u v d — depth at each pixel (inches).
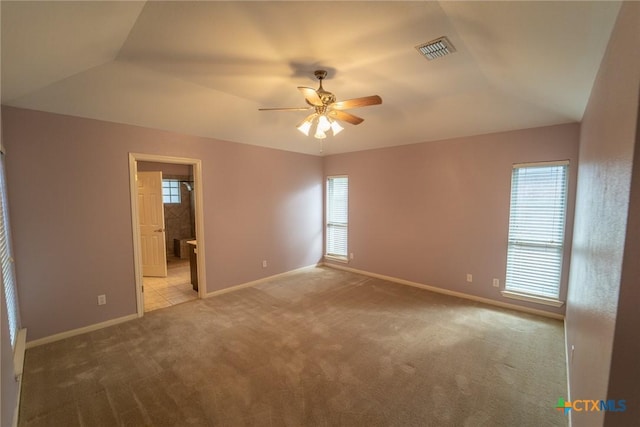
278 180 195.0
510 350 104.2
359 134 178.7
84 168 117.0
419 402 78.5
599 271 46.1
